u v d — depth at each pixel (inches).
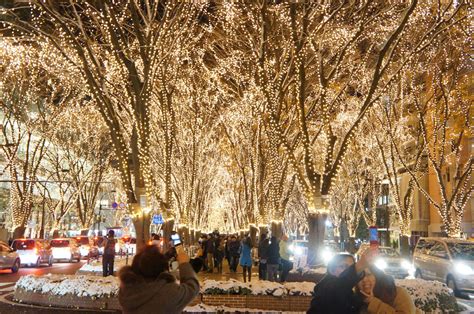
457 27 883.4
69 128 1774.1
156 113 1165.7
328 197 727.7
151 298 161.0
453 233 1218.0
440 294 478.6
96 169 1945.1
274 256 743.1
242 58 1004.6
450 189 1795.0
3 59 1221.7
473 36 909.8
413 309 213.2
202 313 450.0
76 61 797.2
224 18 870.4
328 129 740.0
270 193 1210.6
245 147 1402.6
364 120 1289.4
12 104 1526.8
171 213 1107.3
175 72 1010.7
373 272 215.2
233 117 1300.4
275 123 770.2
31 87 1502.2
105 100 696.4
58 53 842.2
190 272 178.1
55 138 1788.9
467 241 867.4
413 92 1162.0
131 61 687.7
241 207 1744.6
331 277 199.6
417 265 937.5
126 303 162.1
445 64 1125.1
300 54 715.4
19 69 1330.0
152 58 692.7
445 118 1180.5
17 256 1098.1
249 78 1023.0
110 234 863.7
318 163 1433.3
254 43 855.7
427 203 2097.7
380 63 674.8
